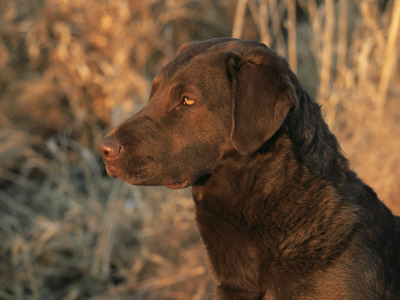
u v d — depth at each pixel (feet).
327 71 21.80
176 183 10.54
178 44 29.73
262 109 9.68
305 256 9.79
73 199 22.07
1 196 22.94
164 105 10.34
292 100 9.47
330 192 10.05
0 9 28.96
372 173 18.88
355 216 9.92
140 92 25.27
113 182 23.26
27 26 28.12
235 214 10.44
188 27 30.04
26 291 20.04
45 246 20.74
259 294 10.32
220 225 10.66
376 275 9.66
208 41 11.12
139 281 19.54
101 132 25.58
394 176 18.57
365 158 19.39
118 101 25.16
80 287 19.89
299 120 10.18
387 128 20.06
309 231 9.86
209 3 30.73
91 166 23.12
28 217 22.09
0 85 27.45
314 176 10.13
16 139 25.12
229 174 10.43
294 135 10.16
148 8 27.76
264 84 9.77
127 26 27.27
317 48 22.48
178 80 10.25
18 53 28.60
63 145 25.50
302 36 30.09
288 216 10.02
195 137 10.26
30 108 26.32
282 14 30.76
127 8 27.14
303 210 9.98
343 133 21.13
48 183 23.15
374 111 20.62
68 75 27.04
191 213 20.84
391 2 25.49
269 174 10.18
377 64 22.65
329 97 21.79
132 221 21.48
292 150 10.16
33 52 27.73
